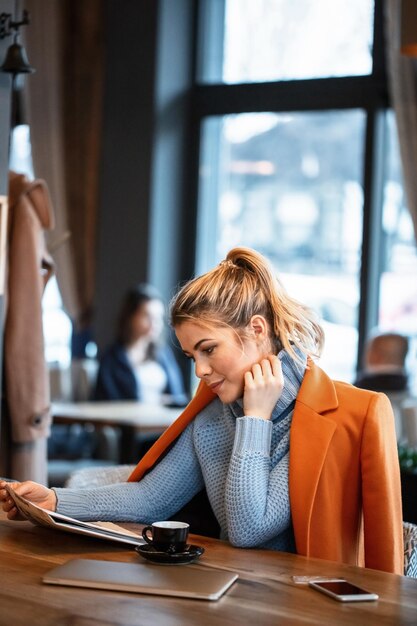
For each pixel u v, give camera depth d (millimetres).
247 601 1745
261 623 1629
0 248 3457
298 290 7391
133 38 7660
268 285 2271
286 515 2182
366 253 7031
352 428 2217
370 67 7027
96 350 7820
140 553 1983
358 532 2277
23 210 3664
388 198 7051
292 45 7398
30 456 3711
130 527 2303
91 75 7926
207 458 2357
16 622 1605
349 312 7168
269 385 2211
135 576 1839
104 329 7797
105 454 6363
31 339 3660
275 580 1882
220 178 7770
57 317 8094
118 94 7734
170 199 7730
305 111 7270
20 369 3646
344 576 1927
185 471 2412
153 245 7617
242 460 2166
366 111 7004
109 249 7785
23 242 3652
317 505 2195
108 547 2096
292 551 2268
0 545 2090
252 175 7621
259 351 2266
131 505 2357
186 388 7703
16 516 2262
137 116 7648
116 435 6383
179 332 2258
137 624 1607
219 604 1726
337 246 7223
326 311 7266
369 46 7051
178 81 7707
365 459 2201
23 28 7906
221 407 2391
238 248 2318
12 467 3713
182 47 7711
